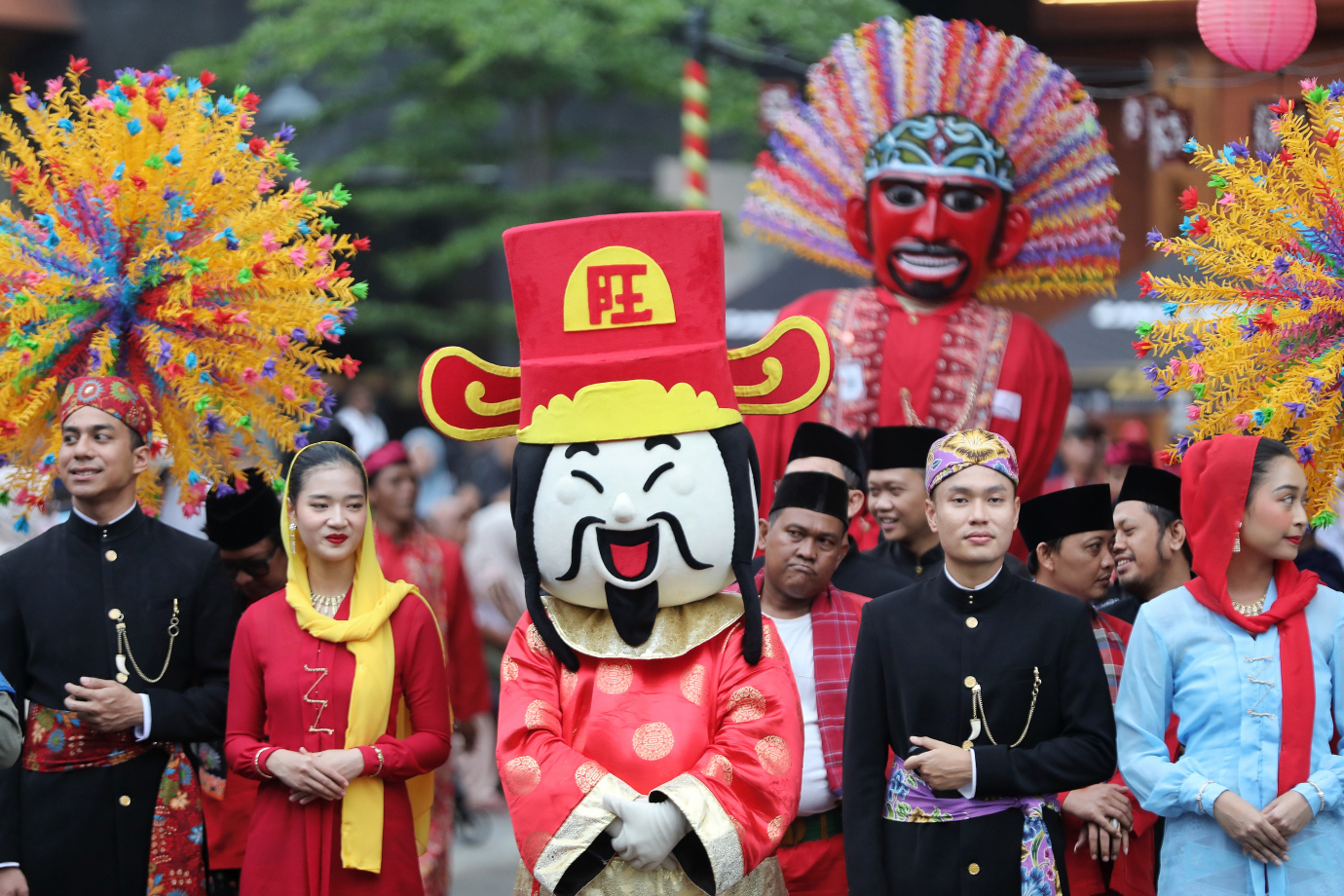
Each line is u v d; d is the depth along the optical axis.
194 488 9.36
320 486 8.77
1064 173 12.05
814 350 8.39
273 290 9.30
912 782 8.09
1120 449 12.98
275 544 10.21
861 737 8.17
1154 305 18.36
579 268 7.98
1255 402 8.72
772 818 7.83
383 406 32.97
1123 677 8.34
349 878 8.61
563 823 7.67
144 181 9.19
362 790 8.64
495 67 30.08
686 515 7.93
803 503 9.09
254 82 30.19
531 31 28.34
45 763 8.84
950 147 11.85
